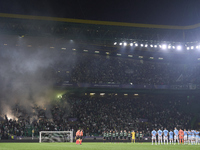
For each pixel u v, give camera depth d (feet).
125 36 204.54
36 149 71.87
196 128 202.28
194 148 82.69
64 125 173.06
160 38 211.20
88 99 213.25
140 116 207.00
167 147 88.28
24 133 154.92
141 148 81.71
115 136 140.36
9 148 76.64
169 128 196.13
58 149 72.59
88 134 168.96
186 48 212.64
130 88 213.25
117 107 210.38
